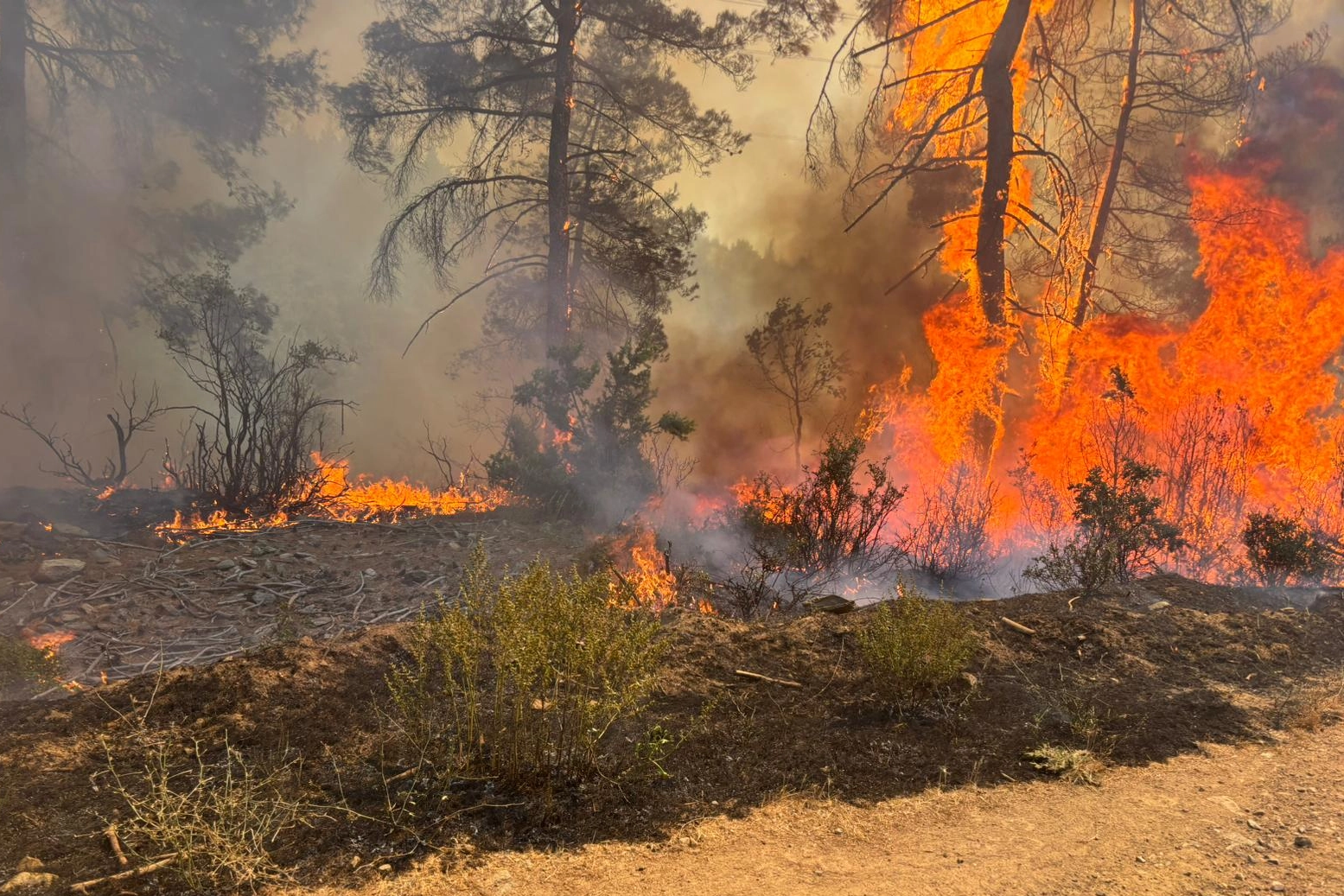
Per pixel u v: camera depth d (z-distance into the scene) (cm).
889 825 305
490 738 336
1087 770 344
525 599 357
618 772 329
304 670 382
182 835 265
